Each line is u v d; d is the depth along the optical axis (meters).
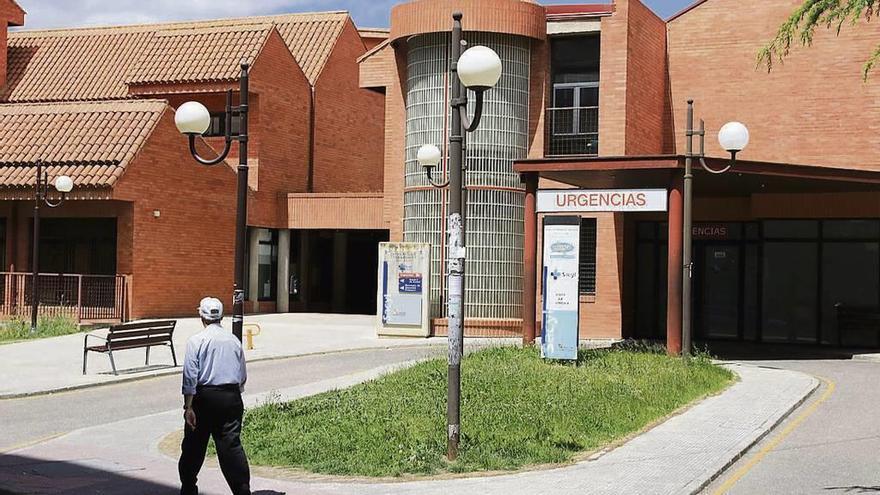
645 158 19.30
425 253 25.84
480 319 26.80
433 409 13.05
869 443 12.01
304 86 36.91
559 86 28.06
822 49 26.78
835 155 26.61
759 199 26.30
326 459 10.46
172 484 9.43
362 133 40.78
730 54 27.98
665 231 27.61
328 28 39.81
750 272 26.84
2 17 37.91
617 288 26.55
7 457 10.84
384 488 9.23
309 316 33.66
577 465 10.31
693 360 18.42
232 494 8.79
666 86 28.86
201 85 33.69
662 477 9.70
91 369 19.33
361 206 33.94
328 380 17.22
